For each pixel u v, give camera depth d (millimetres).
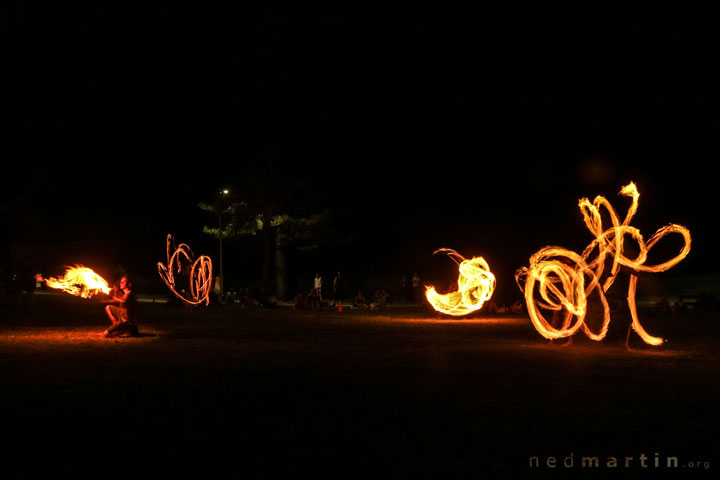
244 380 12617
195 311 36031
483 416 9695
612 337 20922
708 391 11727
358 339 20812
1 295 34969
